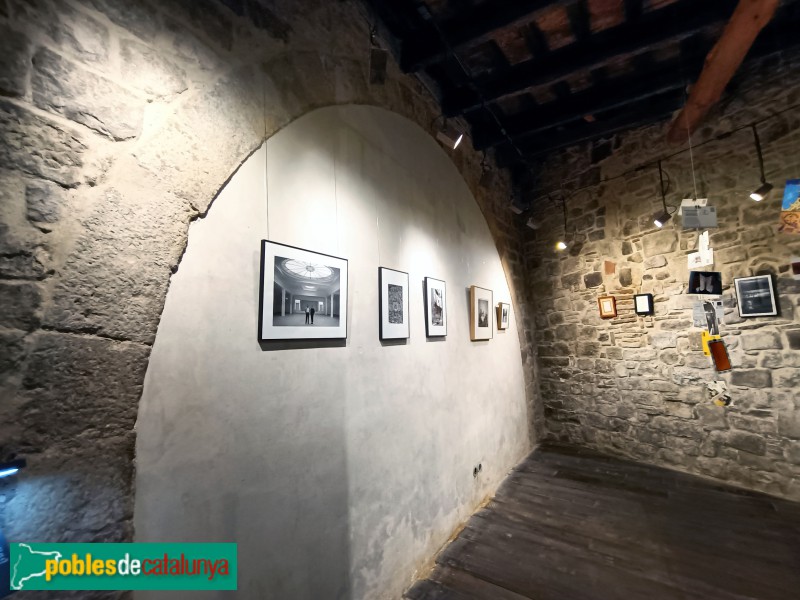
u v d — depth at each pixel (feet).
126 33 3.19
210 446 3.55
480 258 10.41
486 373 9.83
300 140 4.91
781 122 8.89
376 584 5.38
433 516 6.86
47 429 2.55
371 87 6.59
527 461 11.25
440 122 9.16
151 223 3.20
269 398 4.16
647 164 11.25
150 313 3.14
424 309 7.43
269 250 4.25
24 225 2.52
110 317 2.90
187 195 3.51
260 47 4.49
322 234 5.09
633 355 11.40
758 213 9.17
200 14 3.82
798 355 8.57
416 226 7.48
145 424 3.08
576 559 6.45
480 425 9.11
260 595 3.87
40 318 2.56
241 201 4.05
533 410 12.85
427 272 7.69
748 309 9.21
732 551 6.50
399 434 6.23
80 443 2.69
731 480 9.47
